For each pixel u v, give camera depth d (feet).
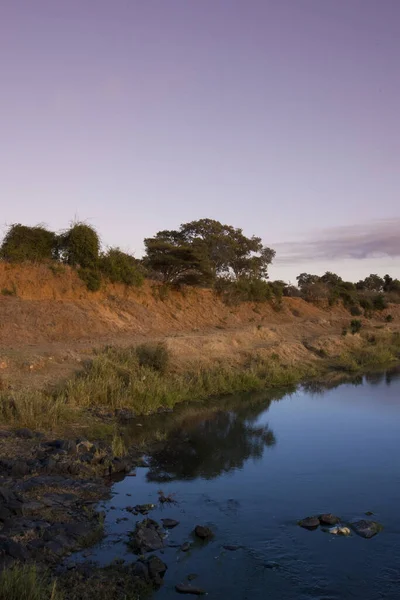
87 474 36.96
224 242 161.89
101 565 24.98
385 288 254.06
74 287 95.86
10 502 30.04
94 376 59.00
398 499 34.22
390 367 100.78
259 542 27.94
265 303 153.58
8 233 95.81
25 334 76.28
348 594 23.21
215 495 34.53
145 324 98.73
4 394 50.88
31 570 22.53
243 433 50.90
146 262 127.13
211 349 84.84
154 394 60.39
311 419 57.26
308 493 35.14
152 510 31.78
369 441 48.52
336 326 148.77
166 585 23.71
